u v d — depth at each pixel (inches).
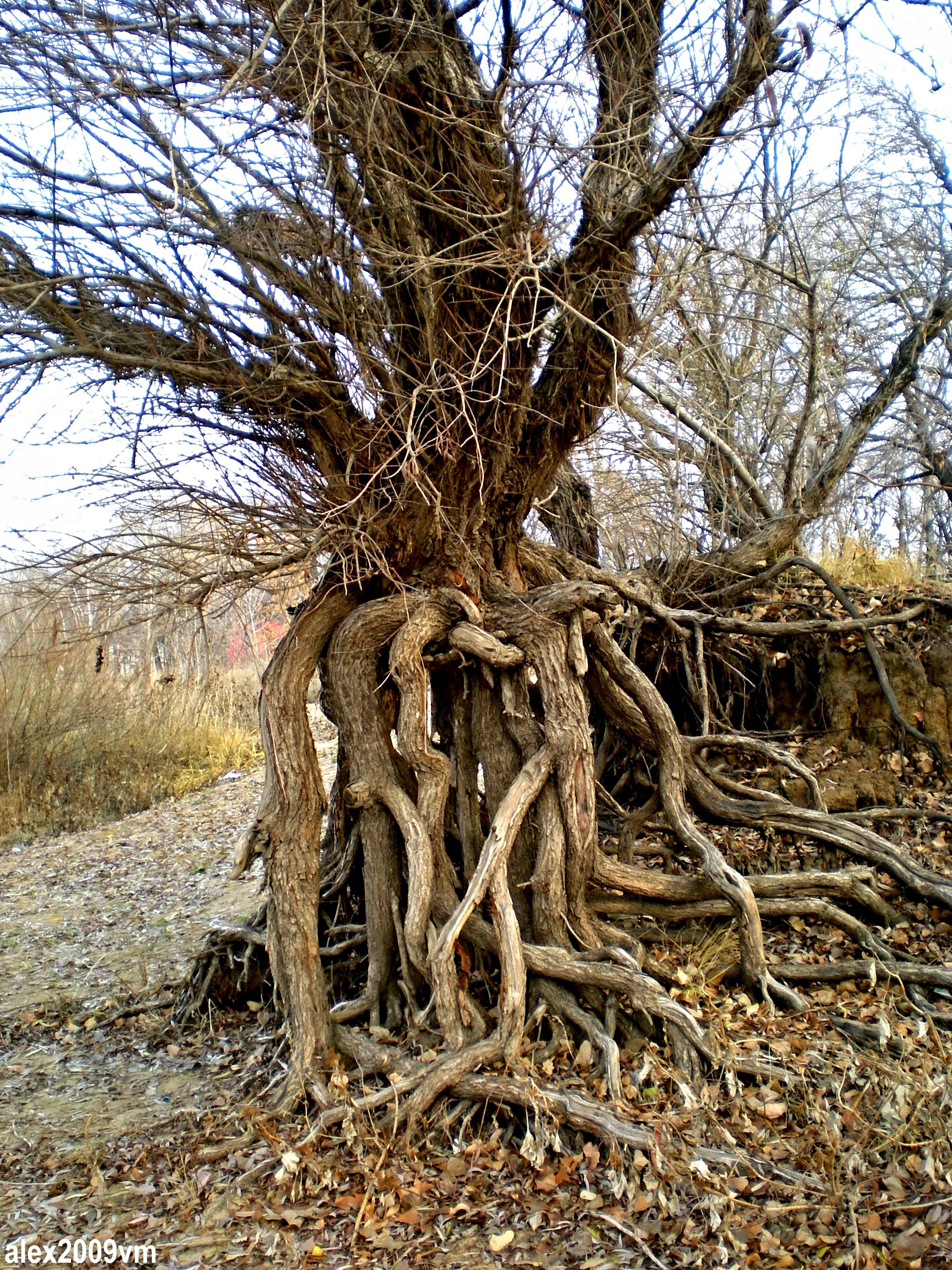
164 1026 274.5
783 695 345.7
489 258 198.4
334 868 274.5
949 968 230.1
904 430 515.5
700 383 379.6
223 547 224.5
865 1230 153.4
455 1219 167.6
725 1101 187.9
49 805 629.3
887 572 386.6
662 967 231.9
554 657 230.5
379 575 239.1
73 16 171.2
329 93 178.5
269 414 217.9
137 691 706.8
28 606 224.8
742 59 193.3
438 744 263.9
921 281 461.1
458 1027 206.7
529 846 235.1
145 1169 195.6
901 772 314.5
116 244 190.1
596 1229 160.6
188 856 499.8
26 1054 270.1
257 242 199.5
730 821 270.5
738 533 380.2
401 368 216.5
